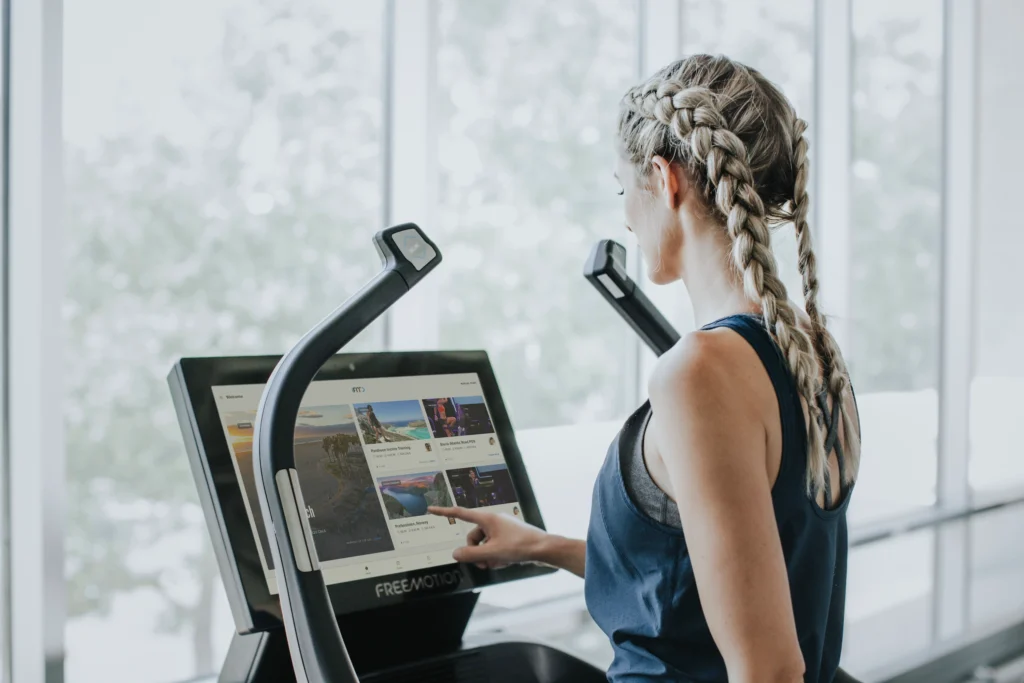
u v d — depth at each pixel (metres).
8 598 1.63
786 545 1.00
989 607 3.32
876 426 3.44
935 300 3.66
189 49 1.87
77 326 1.74
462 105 2.31
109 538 1.80
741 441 0.93
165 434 1.87
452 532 1.37
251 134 1.97
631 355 2.68
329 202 2.11
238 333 1.97
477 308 2.36
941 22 3.62
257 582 1.15
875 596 3.15
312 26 2.07
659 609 1.05
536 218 2.46
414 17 2.19
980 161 3.66
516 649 1.43
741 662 0.90
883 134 3.44
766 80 1.12
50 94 1.64
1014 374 3.83
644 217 1.16
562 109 2.51
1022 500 3.79
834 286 3.28
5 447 1.62
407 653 1.35
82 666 1.77
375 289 1.16
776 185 1.11
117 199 1.78
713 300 1.09
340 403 1.34
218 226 1.93
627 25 2.66
